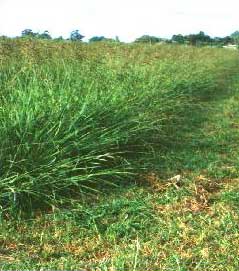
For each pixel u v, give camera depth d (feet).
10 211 16.24
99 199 18.02
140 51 53.67
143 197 18.52
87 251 14.62
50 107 20.45
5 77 25.27
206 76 49.60
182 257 14.21
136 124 24.08
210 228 16.06
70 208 17.11
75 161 18.65
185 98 37.45
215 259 14.21
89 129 20.88
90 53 42.98
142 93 28.94
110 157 20.11
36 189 17.15
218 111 36.96
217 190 19.76
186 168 22.08
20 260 13.94
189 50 77.41
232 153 25.25
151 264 13.79
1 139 18.03
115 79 31.42
